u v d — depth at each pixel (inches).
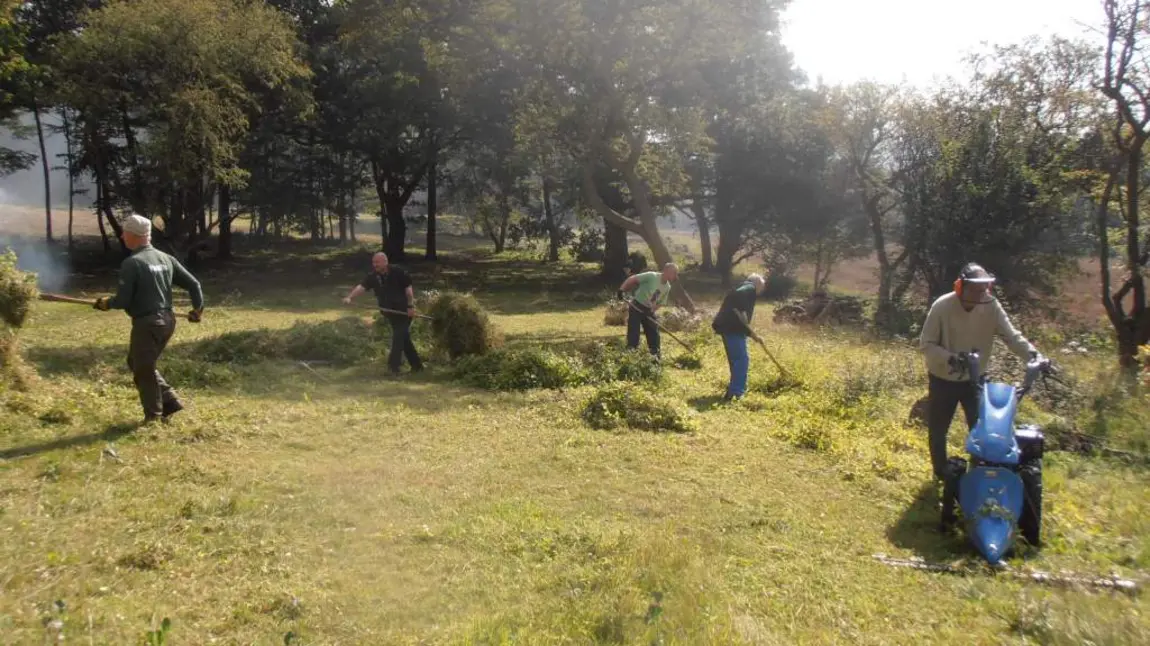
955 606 161.9
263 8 1123.3
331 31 1364.4
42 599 145.6
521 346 581.9
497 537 188.9
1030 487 198.7
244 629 140.6
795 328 739.4
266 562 169.9
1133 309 552.4
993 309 236.8
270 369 421.4
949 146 781.3
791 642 142.6
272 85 1091.3
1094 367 491.5
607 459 265.0
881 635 147.5
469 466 251.8
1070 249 774.5
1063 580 173.0
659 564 169.0
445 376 427.5
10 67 879.1
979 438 202.1
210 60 1008.2
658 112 829.8
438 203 1861.5
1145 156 604.4
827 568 180.4
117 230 1273.4
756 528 205.5
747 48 865.5
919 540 203.2
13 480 216.1
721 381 427.2
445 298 492.7
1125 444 305.7
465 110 1245.1
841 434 302.4
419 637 139.9
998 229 747.4
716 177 1354.6
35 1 1187.3
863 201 965.8
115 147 1210.0
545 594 158.9
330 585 161.2
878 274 1023.0
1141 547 193.9
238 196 1423.5
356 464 249.9
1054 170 715.4
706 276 1546.5
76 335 543.8
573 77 804.6
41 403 291.7
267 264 1508.4
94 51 986.7
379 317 570.3
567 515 208.4
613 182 1241.4
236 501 204.7
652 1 730.8
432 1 776.9
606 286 1322.6
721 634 138.7
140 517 192.4
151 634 128.3
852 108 943.0
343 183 1438.2
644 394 329.1
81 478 221.3
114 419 283.0
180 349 466.6
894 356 465.7
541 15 735.1
